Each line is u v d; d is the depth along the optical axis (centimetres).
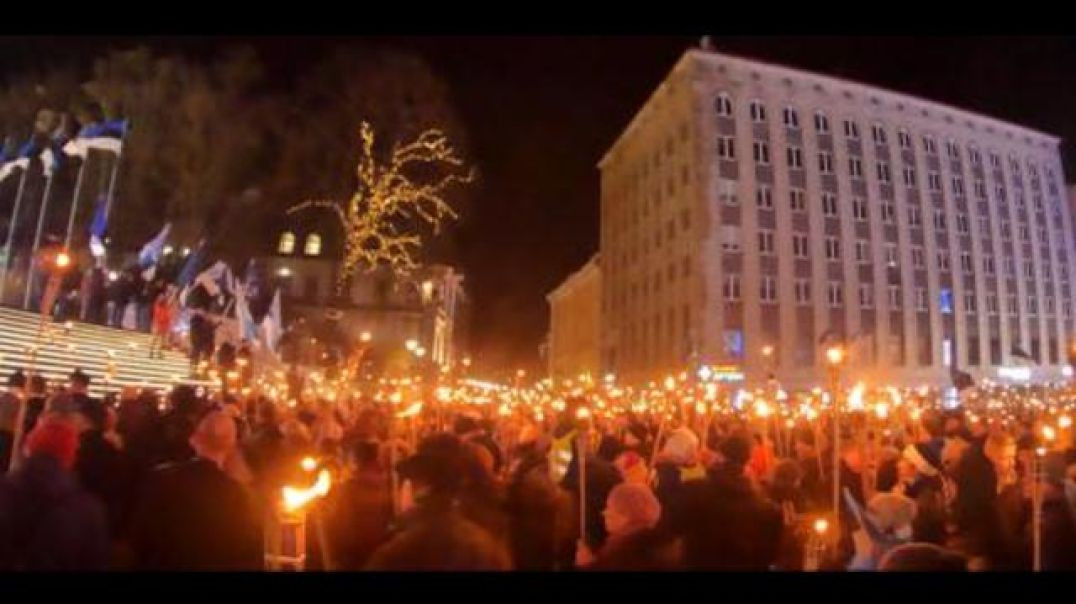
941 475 757
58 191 2997
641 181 6241
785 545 552
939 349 5512
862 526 478
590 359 7856
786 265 5162
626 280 6488
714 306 4978
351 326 6131
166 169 4522
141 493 405
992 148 6122
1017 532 597
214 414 430
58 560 312
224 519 392
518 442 851
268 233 6219
